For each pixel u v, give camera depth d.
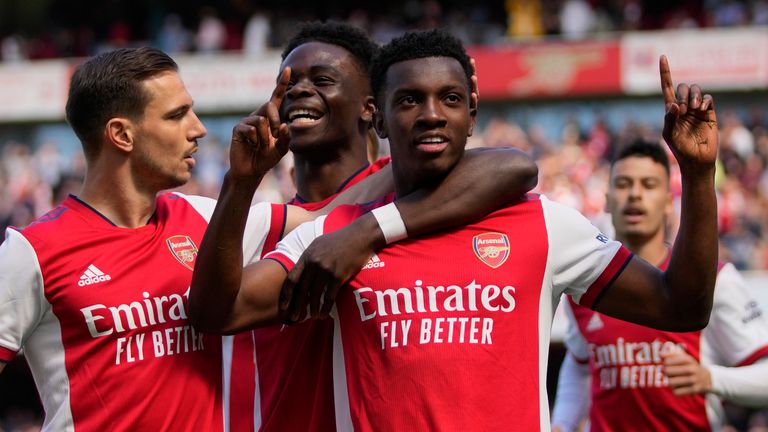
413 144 3.04
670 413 4.70
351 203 3.68
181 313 3.24
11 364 12.58
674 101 2.85
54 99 19.97
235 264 2.91
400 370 2.97
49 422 3.21
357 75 4.00
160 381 3.17
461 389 2.94
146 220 3.37
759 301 10.60
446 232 3.10
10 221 16.52
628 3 19.12
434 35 3.12
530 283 3.06
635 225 4.95
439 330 2.99
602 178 13.70
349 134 3.99
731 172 14.81
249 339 3.86
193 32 21.45
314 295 3.01
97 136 3.30
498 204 3.12
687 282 2.95
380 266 3.05
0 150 20.38
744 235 12.69
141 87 3.26
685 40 17.86
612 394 4.82
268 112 2.83
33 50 21.33
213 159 16.94
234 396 3.84
